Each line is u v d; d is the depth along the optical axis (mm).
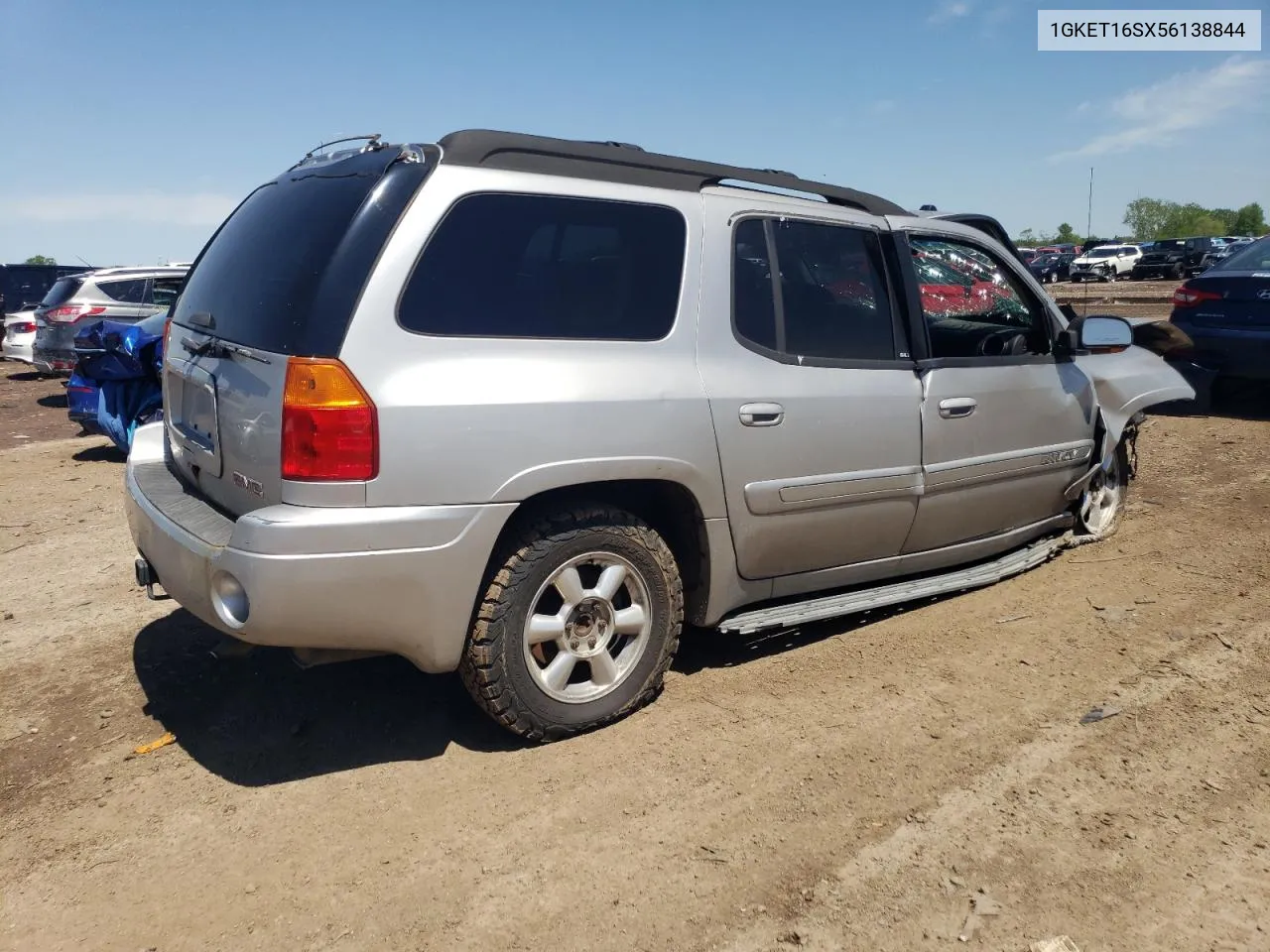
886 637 4383
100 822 3047
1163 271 37688
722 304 3684
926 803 3068
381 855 2852
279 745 3500
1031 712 3654
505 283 3230
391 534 2963
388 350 2982
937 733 3508
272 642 2984
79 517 6887
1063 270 39031
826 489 3926
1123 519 6133
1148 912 2561
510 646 3252
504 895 2666
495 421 3096
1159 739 3438
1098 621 4520
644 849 2857
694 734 3514
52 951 2494
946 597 4875
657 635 3582
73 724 3686
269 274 3326
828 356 3994
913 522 4328
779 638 4387
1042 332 5094
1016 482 4785
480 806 3082
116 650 4375
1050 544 5301
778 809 3045
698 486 3557
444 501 3033
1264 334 8727
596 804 3084
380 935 2525
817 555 4062
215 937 2533
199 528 3258
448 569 3062
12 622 4746
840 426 3951
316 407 2906
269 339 3109
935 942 2465
